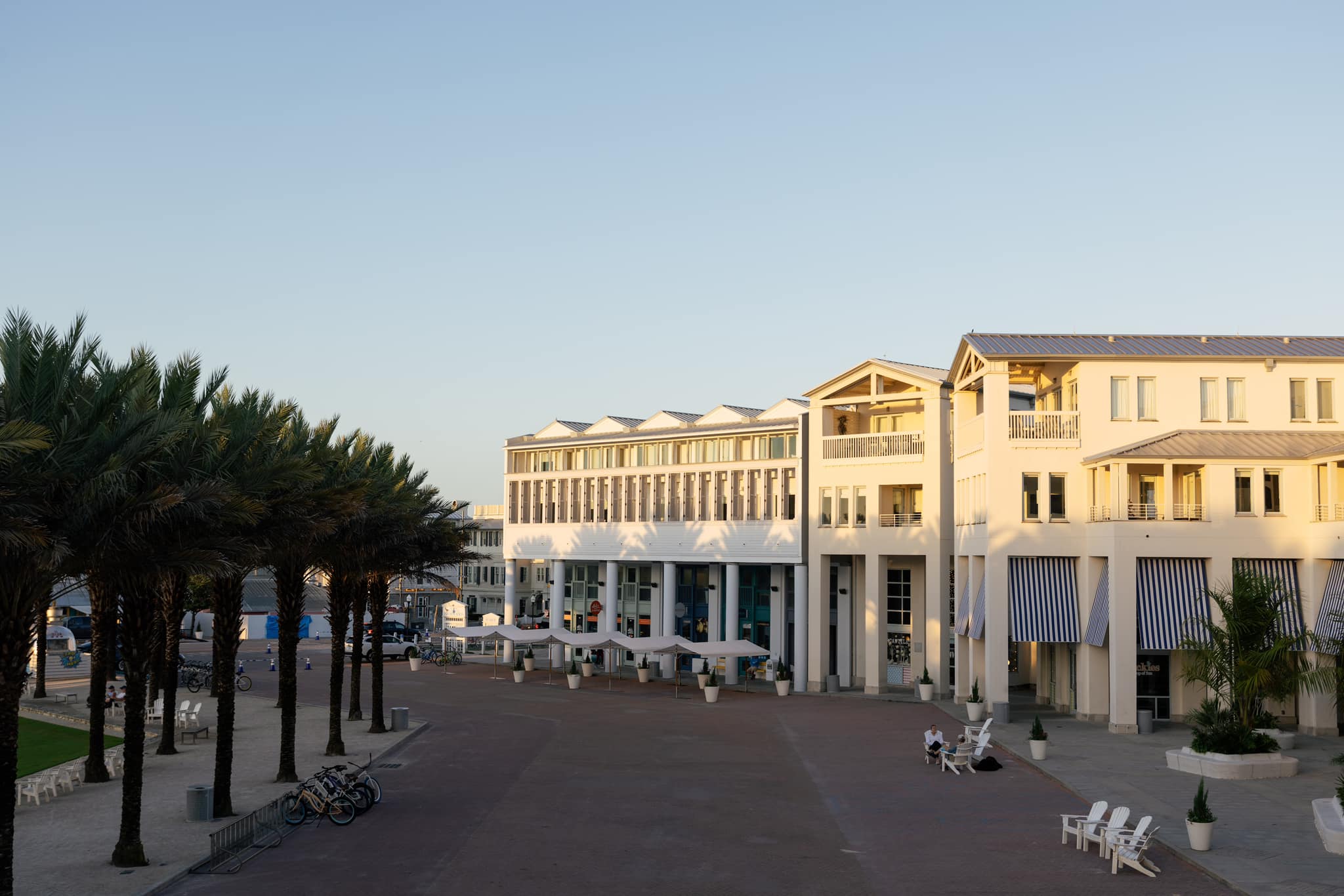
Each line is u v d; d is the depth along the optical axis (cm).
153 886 2286
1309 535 4747
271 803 2973
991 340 5444
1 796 2020
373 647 4834
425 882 2364
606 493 8044
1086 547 5100
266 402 2984
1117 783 3466
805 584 6794
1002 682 5122
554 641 7006
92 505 2109
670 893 2302
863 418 7025
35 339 2148
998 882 2380
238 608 3059
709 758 4122
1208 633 4469
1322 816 2688
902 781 3619
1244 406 5184
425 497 5041
